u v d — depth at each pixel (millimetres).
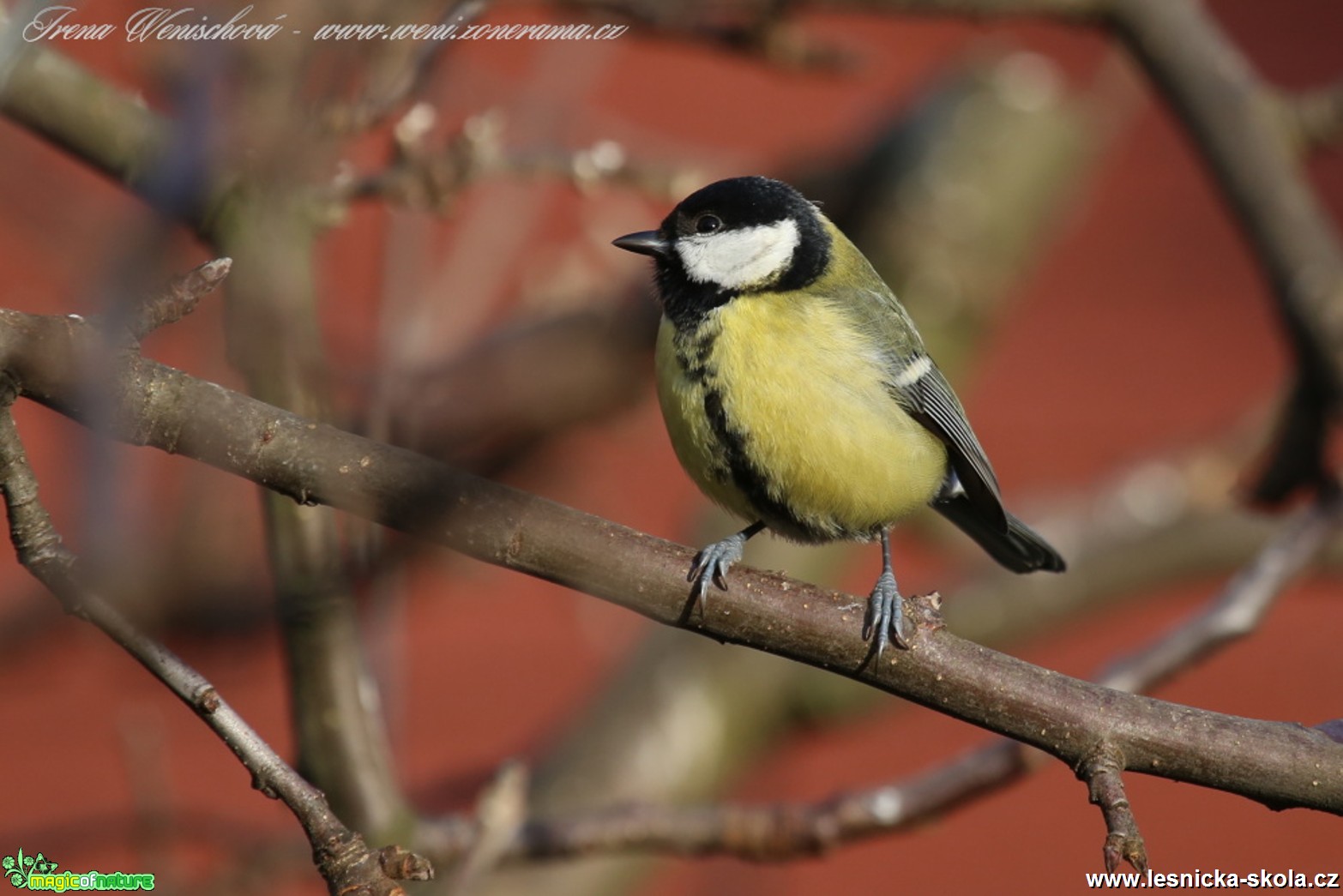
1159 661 6617
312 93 5582
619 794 10570
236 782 10891
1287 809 4887
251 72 5453
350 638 5684
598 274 11531
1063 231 13891
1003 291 13156
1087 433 13695
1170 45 9508
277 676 11094
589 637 12500
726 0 8836
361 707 5727
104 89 5848
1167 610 13633
